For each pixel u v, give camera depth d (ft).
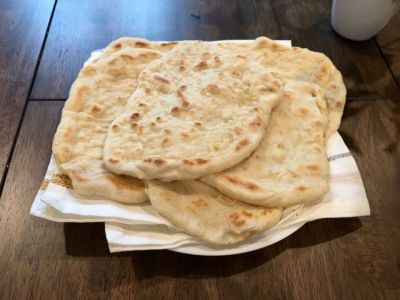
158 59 1.46
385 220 1.27
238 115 1.26
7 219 1.24
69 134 1.26
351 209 1.19
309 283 1.15
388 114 1.55
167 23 1.88
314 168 1.20
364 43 1.84
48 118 1.49
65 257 1.18
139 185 1.18
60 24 1.84
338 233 1.24
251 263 1.18
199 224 1.11
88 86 1.38
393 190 1.34
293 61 1.49
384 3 1.63
